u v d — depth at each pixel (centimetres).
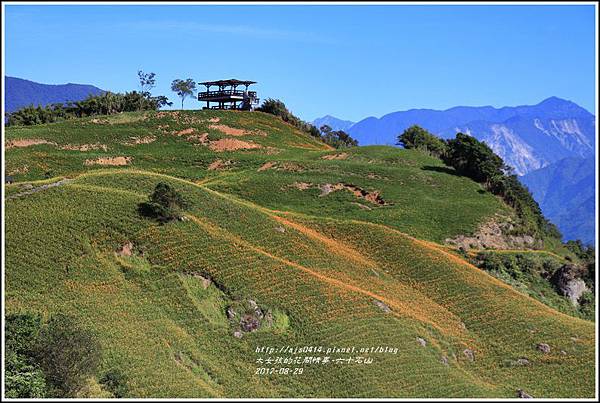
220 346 6053
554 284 9538
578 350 7244
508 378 6775
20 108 16125
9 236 6297
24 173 11188
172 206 7344
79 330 5016
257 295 6675
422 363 6284
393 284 8000
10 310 5516
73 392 4769
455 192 11775
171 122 15125
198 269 6738
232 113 16475
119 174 8300
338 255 8125
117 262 6525
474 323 7612
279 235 7994
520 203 11812
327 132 18475
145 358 5466
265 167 12594
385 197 11162
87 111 16925
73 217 6775
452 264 8675
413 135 16712
